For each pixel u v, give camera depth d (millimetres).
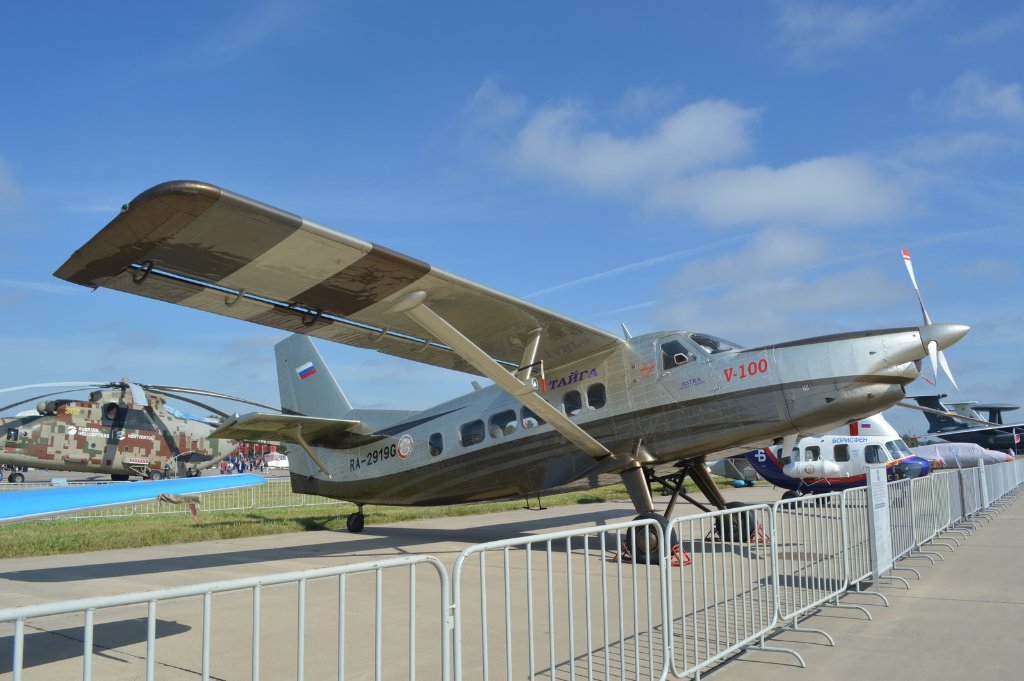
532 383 9961
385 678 4609
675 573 8594
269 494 24391
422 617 6477
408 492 12969
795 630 5555
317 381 15039
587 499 23016
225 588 2551
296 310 8891
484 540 12812
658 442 9805
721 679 4477
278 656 5199
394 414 13398
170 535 12984
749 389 9281
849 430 20484
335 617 6473
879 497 7449
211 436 12828
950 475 12688
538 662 4836
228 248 6973
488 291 8633
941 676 4488
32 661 5141
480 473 11773
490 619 6238
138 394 28703
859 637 5430
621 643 4125
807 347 9117
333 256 7383
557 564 9672
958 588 7289
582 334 10070
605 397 10344
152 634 2367
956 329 8633
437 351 11062
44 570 9562
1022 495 21625
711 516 4934
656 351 10086
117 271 7176
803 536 6469
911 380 8875
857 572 6938
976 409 47281
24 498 4059
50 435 26656
